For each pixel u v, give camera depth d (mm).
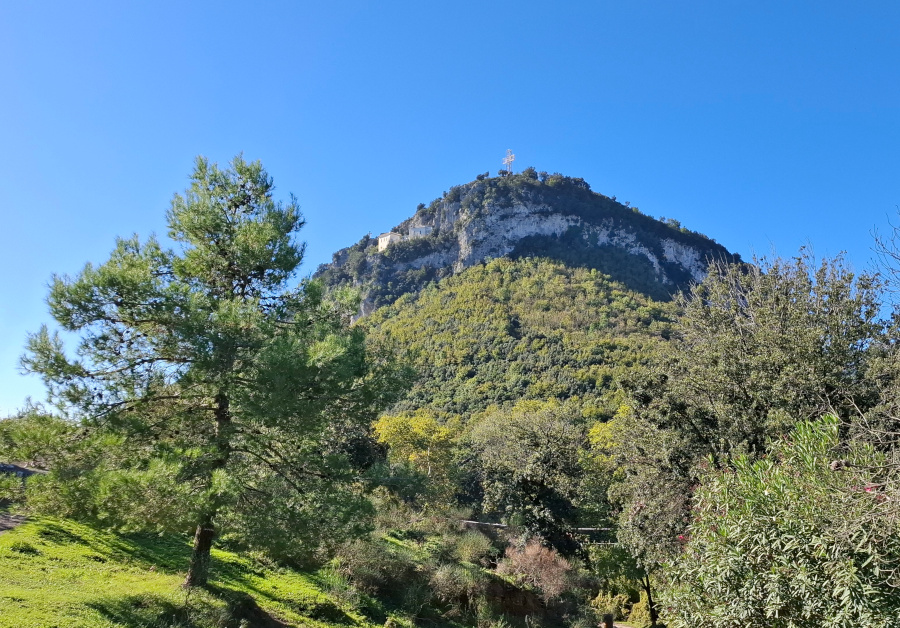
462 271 114125
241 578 13656
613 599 27375
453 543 22703
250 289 11953
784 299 16062
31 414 9336
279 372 9633
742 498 8281
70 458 9516
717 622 8133
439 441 36062
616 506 28984
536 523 25844
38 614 7898
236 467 10547
